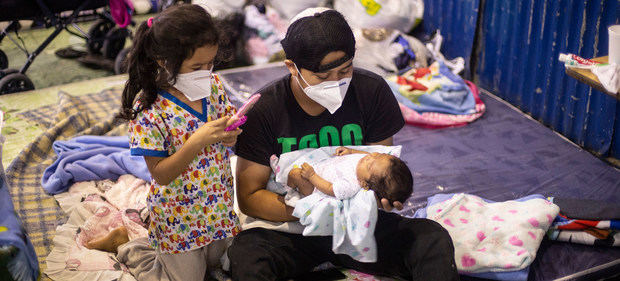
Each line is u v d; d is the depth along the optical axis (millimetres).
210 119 2229
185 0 4805
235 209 2756
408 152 3438
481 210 2639
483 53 4238
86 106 4016
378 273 2439
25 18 4305
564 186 3066
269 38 4566
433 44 4410
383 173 2217
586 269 2486
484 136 3586
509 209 2635
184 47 1921
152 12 6078
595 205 2627
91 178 3135
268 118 2379
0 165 2373
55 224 2861
